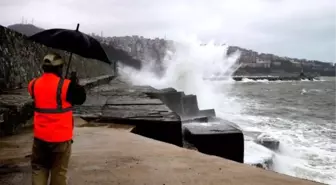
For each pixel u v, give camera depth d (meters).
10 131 6.00
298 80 169.00
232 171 4.34
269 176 4.18
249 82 135.00
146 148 5.59
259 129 19.53
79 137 6.32
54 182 2.76
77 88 2.54
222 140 8.47
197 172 4.25
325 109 36.91
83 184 3.66
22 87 9.26
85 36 2.84
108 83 22.44
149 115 8.48
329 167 12.41
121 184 3.71
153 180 3.88
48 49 13.65
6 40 9.16
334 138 17.94
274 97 55.28
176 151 5.47
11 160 4.46
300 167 12.32
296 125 22.45
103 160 4.68
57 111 2.54
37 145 2.62
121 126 7.68
